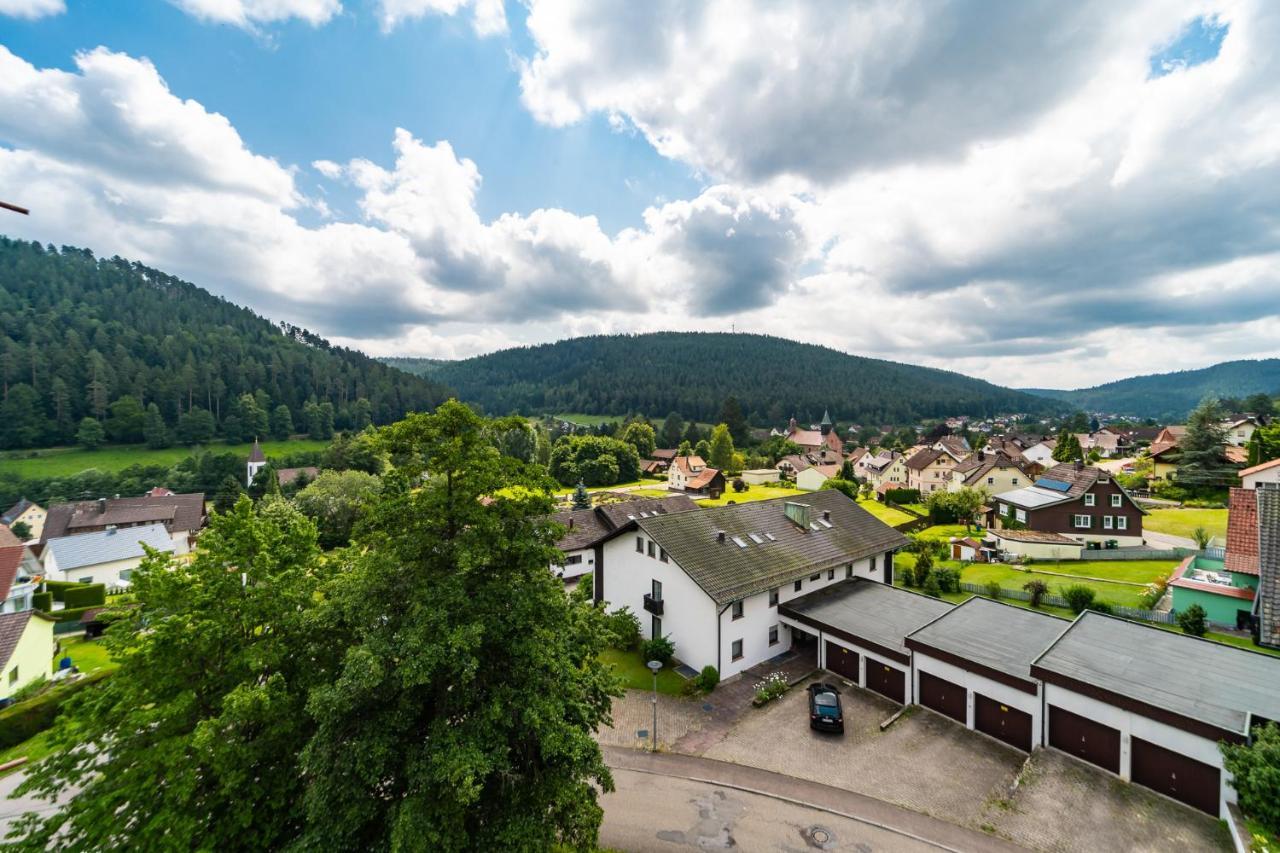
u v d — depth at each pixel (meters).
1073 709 18.98
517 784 12.84
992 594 36.69
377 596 12.62
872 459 116.06
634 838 16.42
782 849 15.91
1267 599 21.58
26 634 28.78
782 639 29.30
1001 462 74.69
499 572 13.52
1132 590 37.22
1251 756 14.75
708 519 31.98
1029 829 16.20
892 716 22.80
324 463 103.38
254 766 12.55
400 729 11.87
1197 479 67.00
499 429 13.61
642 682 26.20
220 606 13.12
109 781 11.54
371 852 11.57
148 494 93.75
